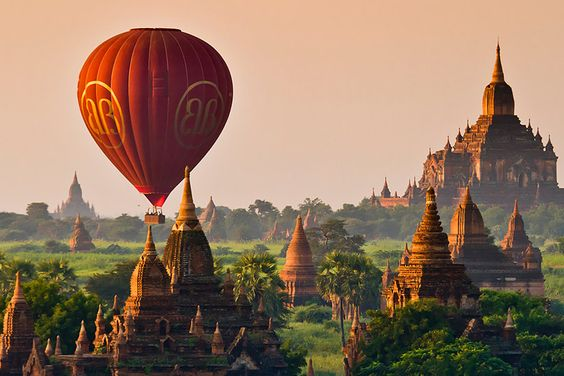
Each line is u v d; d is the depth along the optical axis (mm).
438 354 190125
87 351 186500
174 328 183500
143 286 183500
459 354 188625
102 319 191500
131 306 183500
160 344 181375
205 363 181000
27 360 184625
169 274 194375
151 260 184125
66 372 182125
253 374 192250
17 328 186875
